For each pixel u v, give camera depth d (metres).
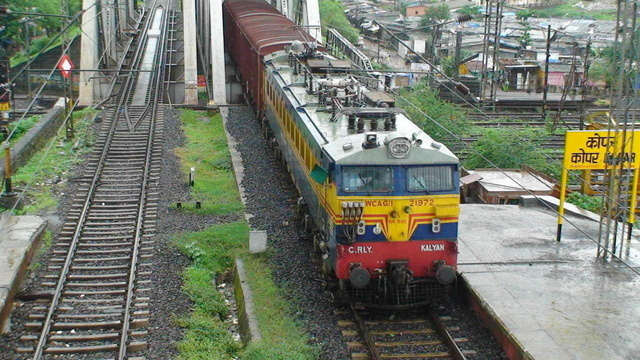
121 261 16.47
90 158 24.27
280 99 22.31
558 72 54.00
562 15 80.44
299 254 16.75
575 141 16.17
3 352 12.37
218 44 34.78
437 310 14.14
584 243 16.67
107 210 19.69
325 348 12.48
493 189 22.45
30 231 17.03
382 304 14.00
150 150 25.20
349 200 13.32
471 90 45.69
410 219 13.57
